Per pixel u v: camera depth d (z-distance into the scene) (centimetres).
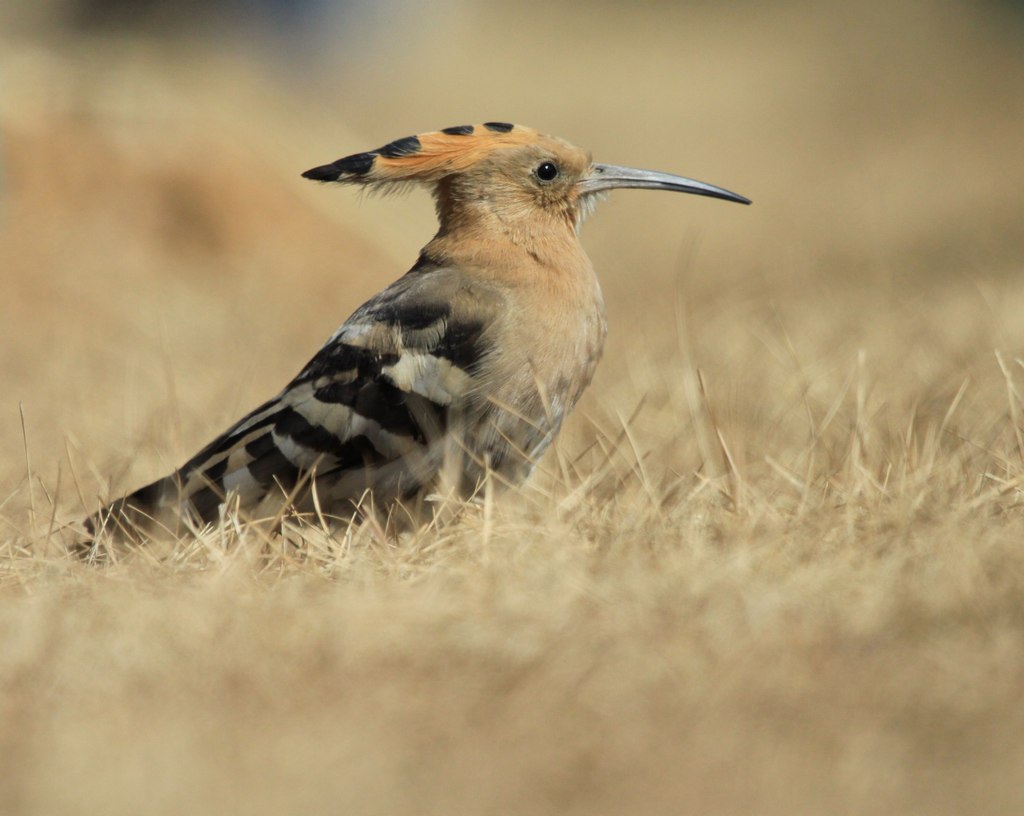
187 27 5997
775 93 5716
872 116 5159
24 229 2656
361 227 3050
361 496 1265
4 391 2067
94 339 2398
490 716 790
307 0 6456
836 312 2100
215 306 2627
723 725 767
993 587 908
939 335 1775
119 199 2781
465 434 1257
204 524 1228
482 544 1070
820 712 774
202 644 892
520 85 6256
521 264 1308
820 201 4150
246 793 716
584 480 1248
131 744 771
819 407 1478
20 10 5847
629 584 945
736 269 3350
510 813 693
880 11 6078
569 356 1296
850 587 923
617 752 747
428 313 1271
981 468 1191
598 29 7056
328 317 2750
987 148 4441
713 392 1534
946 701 775
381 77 6506
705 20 6919
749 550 1002
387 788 717
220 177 2889
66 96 2856
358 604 940
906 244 3312
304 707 810
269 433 1265
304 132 3170
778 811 685
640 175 1406
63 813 705
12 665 890
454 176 1345
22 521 1377
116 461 1608
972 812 673
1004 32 5756
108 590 1037
